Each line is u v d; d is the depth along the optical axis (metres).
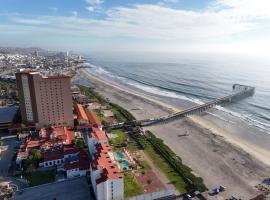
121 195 93.12
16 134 158.75
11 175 111.88
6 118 172.50
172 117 193.50
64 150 124.88
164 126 177.38
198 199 95.62
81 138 146.75
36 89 154.00
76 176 110.44
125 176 108.81
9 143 146.00
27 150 128.50
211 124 184.00
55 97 159.00
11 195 96.81
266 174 115.19
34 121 162.38
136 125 173.00
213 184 106.06
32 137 147.00
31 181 106.62
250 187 104.19
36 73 153.88
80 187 102.62
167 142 149.62
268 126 179.75
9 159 127.06
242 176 113.00
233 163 125.00
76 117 182.50
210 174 114.25
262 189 102.56
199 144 147.25
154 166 119.38
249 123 186.25
